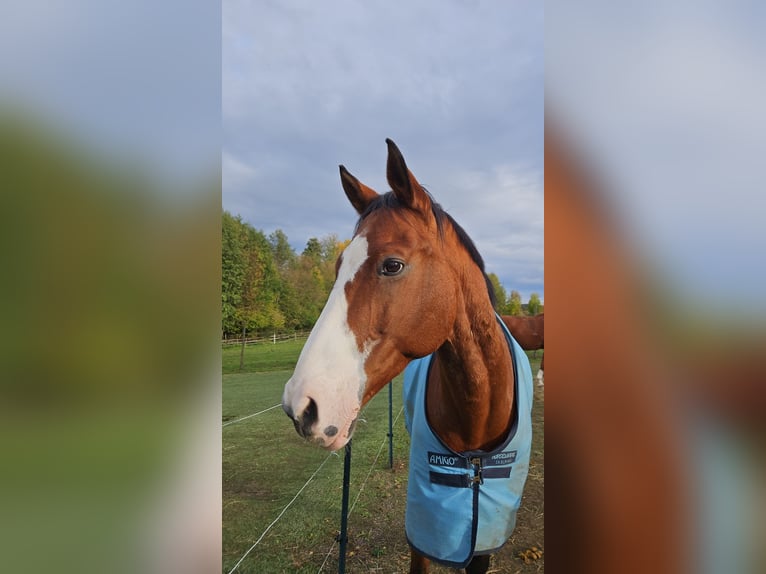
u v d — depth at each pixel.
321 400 1.25
